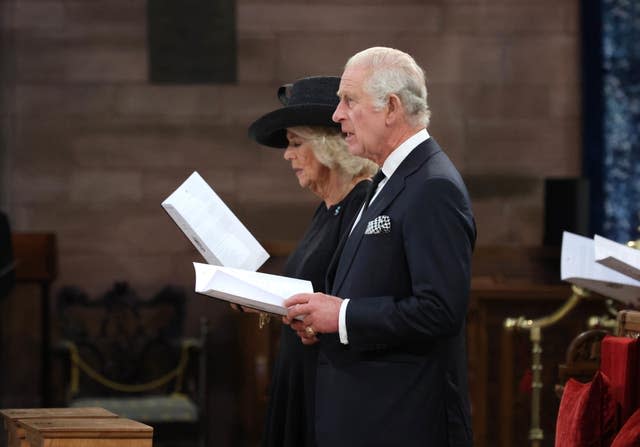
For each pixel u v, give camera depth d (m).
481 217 25.75
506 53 25.73
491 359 21.92
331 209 13.05
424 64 25.70
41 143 25.22
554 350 21.81
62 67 25.23
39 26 25.17
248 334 22.98
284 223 25.55
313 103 13.09
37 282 23.45
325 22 25.55
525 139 25.77
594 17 25.56
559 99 25.80
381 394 10.48
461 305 10.09
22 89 25.19
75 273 25.27
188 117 25.42
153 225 25.41
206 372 23.34
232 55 25.42
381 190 10.88
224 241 12.53
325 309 10.45
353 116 10.89
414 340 10.32
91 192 25.34
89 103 25.30
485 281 23.11
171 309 25.11
